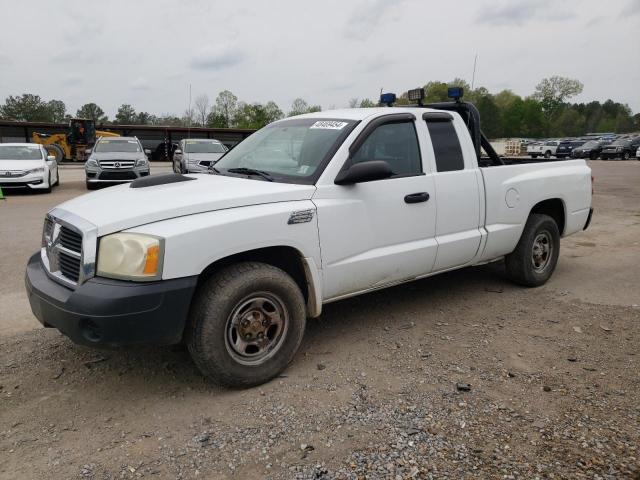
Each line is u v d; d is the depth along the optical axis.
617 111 129.75
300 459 2.66
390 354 3.88
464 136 4.73
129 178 15.81
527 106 97.88
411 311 4.79
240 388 3.38
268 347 3.48
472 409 3.09
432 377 3.51
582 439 2.77
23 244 7.70
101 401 3.27
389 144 4.18
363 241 3.90
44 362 3.79
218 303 3.18
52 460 2.68
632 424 2.90
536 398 3.21
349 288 3.93
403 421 2.97
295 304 3.52
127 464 2.64
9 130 33.38
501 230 4.93
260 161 4.27
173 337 3.10
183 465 2.63
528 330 4.33
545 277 5.55
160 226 3.07
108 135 33.25
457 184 4.51
